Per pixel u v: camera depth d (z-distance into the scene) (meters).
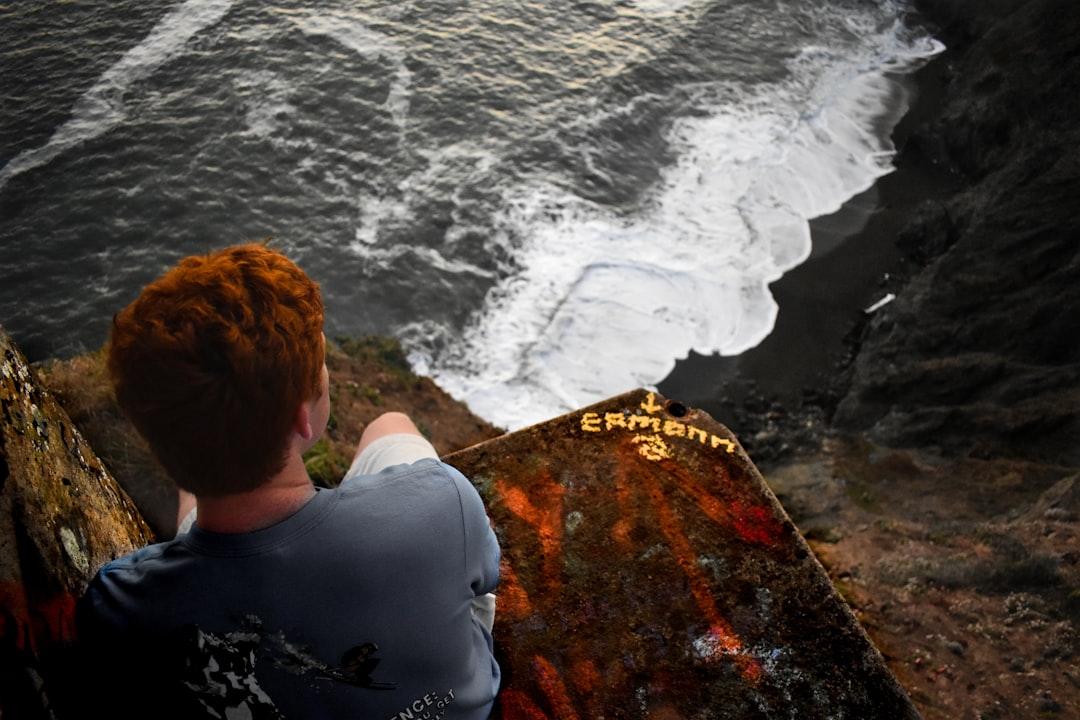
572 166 29.36
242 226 26.62
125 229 26.20
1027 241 24.78
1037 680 11.55
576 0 36.41
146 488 6.60
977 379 22.64
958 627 12.89
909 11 38.69
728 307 25.39
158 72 31.38
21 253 25.30
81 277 24.88
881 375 23.30
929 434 21.53
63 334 23.42
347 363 19.77
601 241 27.05
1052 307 23.23
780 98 33.41
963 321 24.22
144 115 29.69
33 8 33.75
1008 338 23.42
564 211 27.84
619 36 34.84
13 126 28.94
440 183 28.30
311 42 32.97
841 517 18.52
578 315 24.83
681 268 26.41
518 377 23.17
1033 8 31.41
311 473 11.09
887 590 14.28
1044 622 12.75
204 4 34.38
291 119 30.02
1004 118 29.48
